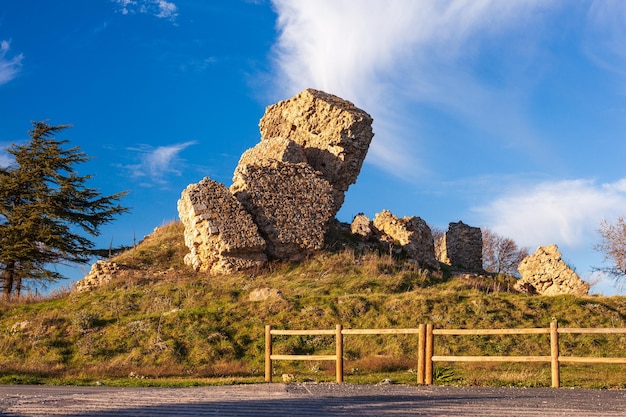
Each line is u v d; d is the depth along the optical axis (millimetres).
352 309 26781
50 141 44375
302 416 9430
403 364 20922
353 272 33312
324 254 35156
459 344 23703
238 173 36281
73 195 43344
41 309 29125
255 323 25688
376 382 16156
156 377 19562
